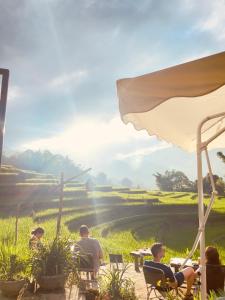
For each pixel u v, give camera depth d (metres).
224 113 3.84
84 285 7.05
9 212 38.97
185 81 3.00
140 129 4.41
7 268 6.71
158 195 81.94
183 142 5.08
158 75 3.12
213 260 5.56
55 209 43.28
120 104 3.31
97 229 36.25
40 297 6.43
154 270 5.45
